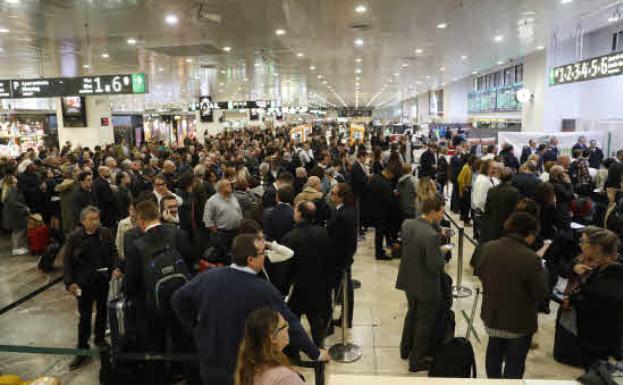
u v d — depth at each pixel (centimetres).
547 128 1576
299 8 836
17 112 2534
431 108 3559
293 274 385
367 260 752
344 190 463
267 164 879
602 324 359
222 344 245
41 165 996
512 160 992
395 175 795
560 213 530
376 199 736
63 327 518
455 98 2981
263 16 884
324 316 418
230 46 1179
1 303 595
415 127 2523
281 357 185
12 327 518
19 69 1502
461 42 1282
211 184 746
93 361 444
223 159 1100
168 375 391
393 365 421
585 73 974
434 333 394
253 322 184
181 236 375
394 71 1986
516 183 657
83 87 944
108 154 1240
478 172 777
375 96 3978
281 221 476
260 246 258
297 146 1534
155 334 364
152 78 1792
